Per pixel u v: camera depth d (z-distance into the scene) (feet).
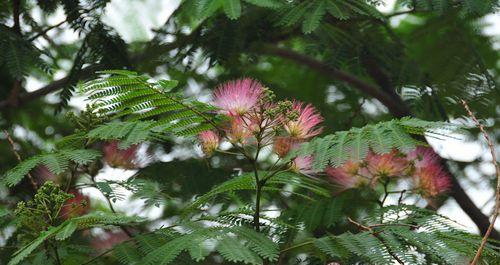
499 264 14.93
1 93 27.61
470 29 27.14
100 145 19.84
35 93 26.58
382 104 27.81
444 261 14.74
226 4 19.80
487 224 25.46
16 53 21.30
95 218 13.83
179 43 24.02
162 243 14.93
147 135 15.26
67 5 22.66
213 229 13.98
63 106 22.24
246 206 15.94
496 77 28.30
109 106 14.53
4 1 23.22
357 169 19.24
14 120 27.89
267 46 27.25
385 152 13.79
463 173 25.62
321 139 14.65
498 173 14.52
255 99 14.97
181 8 22.44
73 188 17.76
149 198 16.96
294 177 16.21
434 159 19.69
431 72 25.80
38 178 19.27
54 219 14.99
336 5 20.77
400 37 27.43
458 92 24.84
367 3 21.17
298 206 19.07
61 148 16.69
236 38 23.24
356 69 24.02
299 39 26.35
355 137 14.28
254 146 15.37
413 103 24.40
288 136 15.46
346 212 19.10
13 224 16.46
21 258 13.24
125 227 18.76
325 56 24.56
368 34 24.47
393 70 24.63
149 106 14.60
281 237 16.88
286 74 30.42
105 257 17.47
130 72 14.32
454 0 21.63
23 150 26.78
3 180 15.44
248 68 27.96
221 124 15.15
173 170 21.16
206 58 23.30
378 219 15.90
